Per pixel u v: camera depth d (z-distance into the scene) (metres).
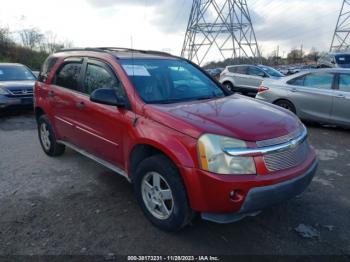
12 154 5.73
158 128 3.14
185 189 2.95
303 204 3.84
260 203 2.79
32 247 3.01
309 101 7.79
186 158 2.86
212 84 4.48
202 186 2.79
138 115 3.41
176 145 2.94
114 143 3.77
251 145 2.79
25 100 9.09
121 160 3.75
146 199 3.38
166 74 4.11
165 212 3.19
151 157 3.22
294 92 8.05
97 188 4.27
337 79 7.52
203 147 2.80
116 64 3.89
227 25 35.03
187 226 3.35
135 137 3.33
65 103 4.64
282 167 2.94
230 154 2.75
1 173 4.81
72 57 4.78
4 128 7.85
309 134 7.35
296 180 2.96
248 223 3.42
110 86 3.90
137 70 3.89
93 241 3.11
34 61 30.33
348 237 3.18
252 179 2.73
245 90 15.45
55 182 4.47
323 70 7.81
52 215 3.58
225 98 4.01
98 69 4.16
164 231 3.25
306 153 3.35
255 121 3.09
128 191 4.18
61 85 4.91
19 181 4.51
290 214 3.61
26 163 5.24
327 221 3.48
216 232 3.26
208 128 2.87
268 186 2.77
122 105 3.57
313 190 4.23
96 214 3.60
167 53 4.90
